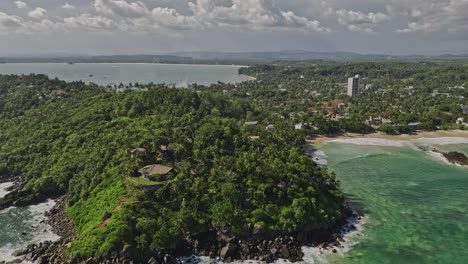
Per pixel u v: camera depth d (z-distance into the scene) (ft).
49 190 435.12
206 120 575.38
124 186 373.40
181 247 311.47
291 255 303.68
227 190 349.41
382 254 304.91
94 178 411.95
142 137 484.74
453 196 428.97
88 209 362.74
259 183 371.56
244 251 307.37
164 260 292.81
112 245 293.43
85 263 283.38
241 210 346.54
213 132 485.56
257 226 325.01
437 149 650.84
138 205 339.98
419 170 527.81
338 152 632.38
